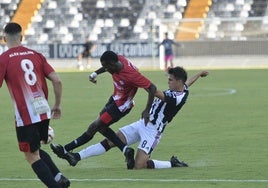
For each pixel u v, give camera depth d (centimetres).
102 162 2862
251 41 10956
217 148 3209
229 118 4434
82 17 12362
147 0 12369
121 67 2581
